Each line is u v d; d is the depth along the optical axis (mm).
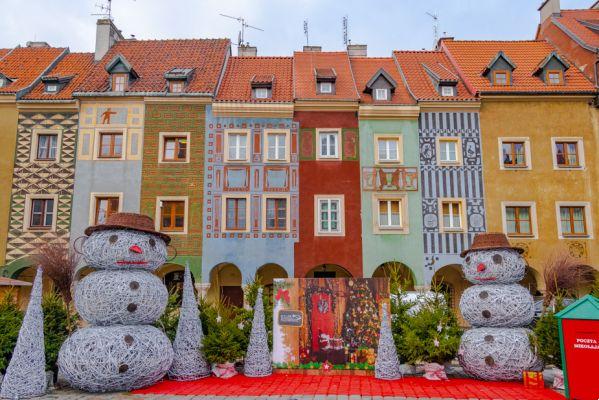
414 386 9805
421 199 21312
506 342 10062
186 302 11039
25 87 22516
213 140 21734
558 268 14125
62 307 11320
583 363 8625
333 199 21406
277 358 11102
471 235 21016
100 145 21797
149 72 23656
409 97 22703
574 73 23453
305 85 23281
